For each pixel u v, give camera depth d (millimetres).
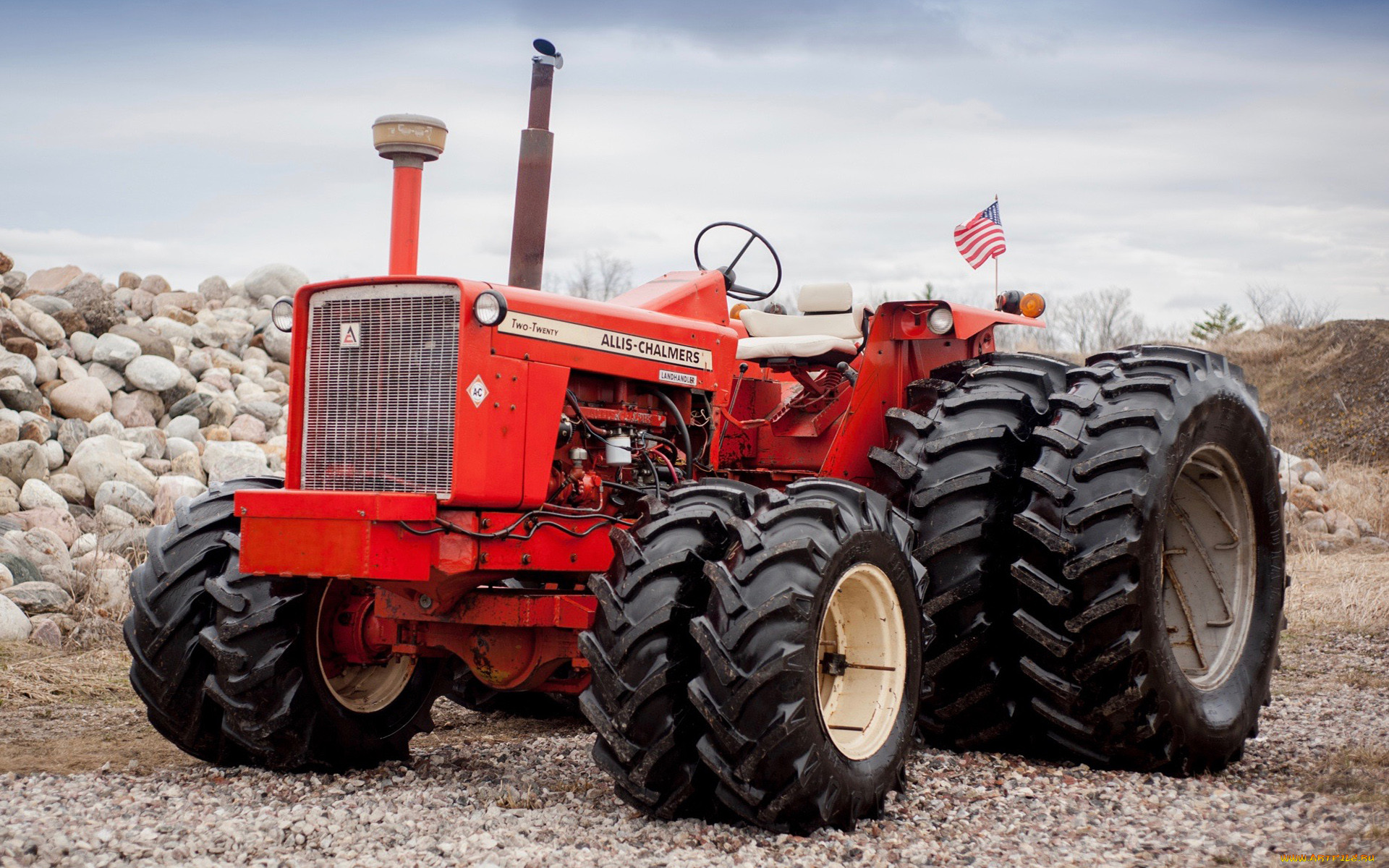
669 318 4520
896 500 4457
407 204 4488
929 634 4043
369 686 4488
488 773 4293
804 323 5551
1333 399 21266
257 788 4000
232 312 13164
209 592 4117
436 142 4500
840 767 3490
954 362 5172
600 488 4121
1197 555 4898
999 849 3307
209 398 10172
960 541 4242
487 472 3744
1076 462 4215
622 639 3469
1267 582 4848
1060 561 4133
